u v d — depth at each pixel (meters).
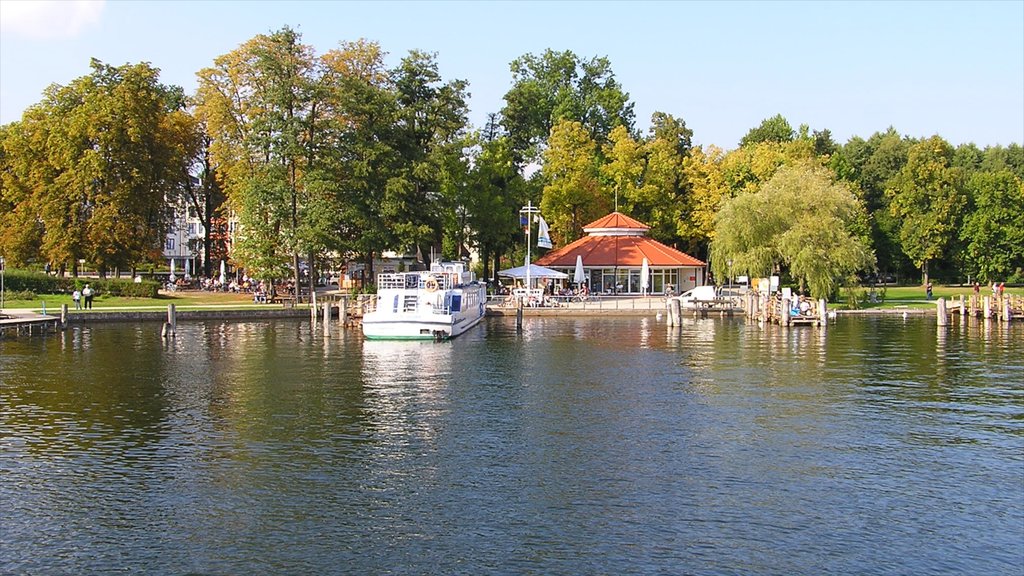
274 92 74.38
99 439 27.41
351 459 25.14
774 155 97.88
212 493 22.03
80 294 76.00
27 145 81.12
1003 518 20.25
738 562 17.80
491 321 72.12
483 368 42.75
